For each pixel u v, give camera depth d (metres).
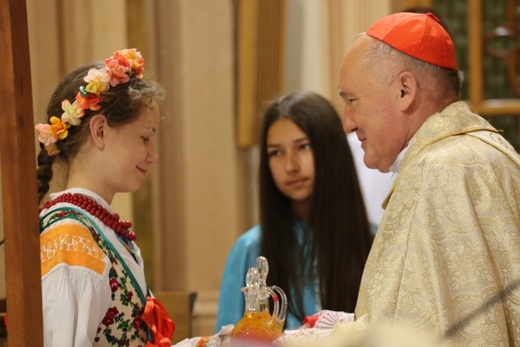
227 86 6.20
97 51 5.42
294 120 4.05
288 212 4.11
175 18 6.11
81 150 2.82
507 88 6.82
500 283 2.46
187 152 6.17
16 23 2.19
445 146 2.66
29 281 2.22
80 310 2.55
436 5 6.76
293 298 3.96
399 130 2.79
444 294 2.43
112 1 5.46
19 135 2.20
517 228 2.51
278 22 6.31
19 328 2.21
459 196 2.51
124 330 2.71
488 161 2.60
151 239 6.06
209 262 6.21
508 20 6.80
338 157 4.07
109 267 2.67
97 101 2.78
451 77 2.83
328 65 6.49
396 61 2.78
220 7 6.18
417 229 2.52
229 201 6.22
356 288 3.97
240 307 4.07
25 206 2.21
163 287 6.18
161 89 2.96
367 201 4.93
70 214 2.71
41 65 5.10
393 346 1.22
